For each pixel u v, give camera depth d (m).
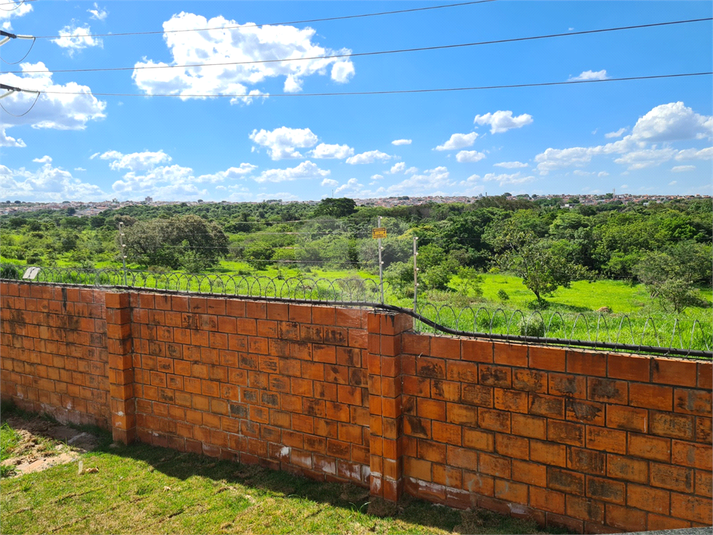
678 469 3.73
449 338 4.68
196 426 6.51
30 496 5.55
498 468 4.51
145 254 11.13
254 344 5.95
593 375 4.02
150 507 5.24
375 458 5.04
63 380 7.82
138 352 6.92
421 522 4.62
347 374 5.32
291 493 5.38
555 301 11.02
